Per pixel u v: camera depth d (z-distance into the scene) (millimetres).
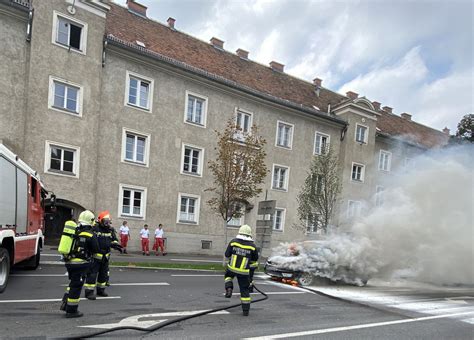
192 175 19672
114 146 17250
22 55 14914
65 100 15898
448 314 7758
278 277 10875
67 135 15766
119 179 17359
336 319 6746
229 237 21031
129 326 5367
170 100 19016
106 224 7324
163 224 18672
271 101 22594
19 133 14781
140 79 18172
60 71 15570
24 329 5012
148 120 18297
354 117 26500
